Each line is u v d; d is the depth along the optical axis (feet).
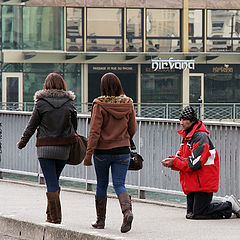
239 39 367.86
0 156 113.60
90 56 353.51
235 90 365.81
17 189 101.71
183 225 68.74
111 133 63.67
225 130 79.46
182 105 348.59
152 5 360.48
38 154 66.74
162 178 88.48
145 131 90.58
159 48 362.74
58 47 351.25
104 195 66.33
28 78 349.00
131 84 359.46
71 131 67.21
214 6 365.40
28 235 66.18
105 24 356.38
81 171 100.37
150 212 80.38
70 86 353.10
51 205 67.46
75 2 352.28
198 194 72.84
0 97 346.33
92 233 58.95
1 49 346.33
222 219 73.41
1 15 345.92
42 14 349.41
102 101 63.31
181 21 363.97
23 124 108.06
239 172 77.87
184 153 72.79
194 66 362.12
